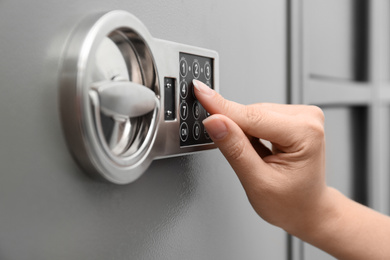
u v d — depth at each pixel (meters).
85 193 0.24
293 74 0.53
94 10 0.25
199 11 0.35
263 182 0.34
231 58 0.41
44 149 0.22
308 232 0.41
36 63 0.21
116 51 0.25
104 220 0.26
